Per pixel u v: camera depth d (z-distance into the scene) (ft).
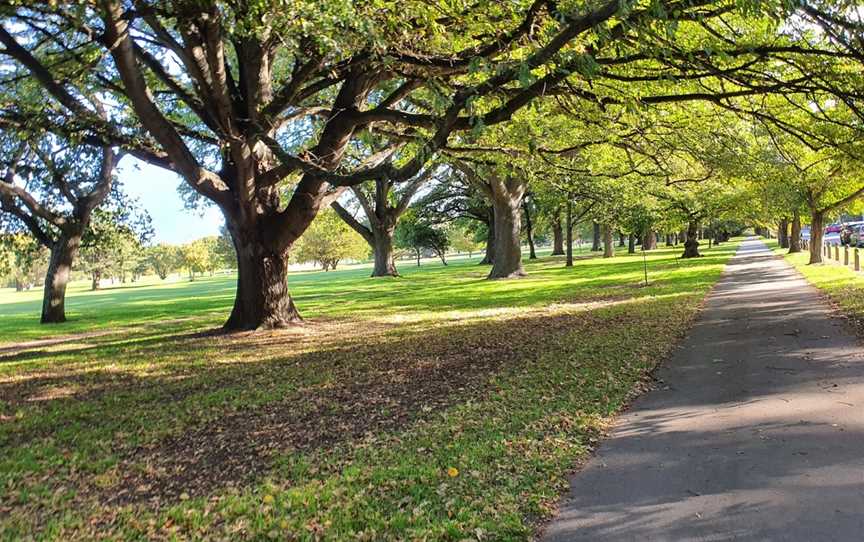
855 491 13.79
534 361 31.14
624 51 30.76
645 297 61.00
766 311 44.01
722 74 30.96
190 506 15.38
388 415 22.97
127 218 84.53
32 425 24.56
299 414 24.03
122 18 32.22
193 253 275.39
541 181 74.23
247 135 42.32
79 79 37.83
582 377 26.71
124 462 19.52
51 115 40.19
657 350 32.14
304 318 59.31
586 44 28.25
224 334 49.47
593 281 86.79
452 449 18.26
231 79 44.11
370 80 43.16
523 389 25.17
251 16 27.94
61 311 73.31
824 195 86.48
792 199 83.61
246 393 28.07
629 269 108.78
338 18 25.80
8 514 15.57
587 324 44.14
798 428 18.24
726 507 13.46
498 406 22.84
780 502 13.52
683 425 19.38
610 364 29.17
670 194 103.86
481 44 34.04
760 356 28.86
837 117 42.75
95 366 38.50
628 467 16.15
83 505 16.02
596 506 13.93
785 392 22.29
